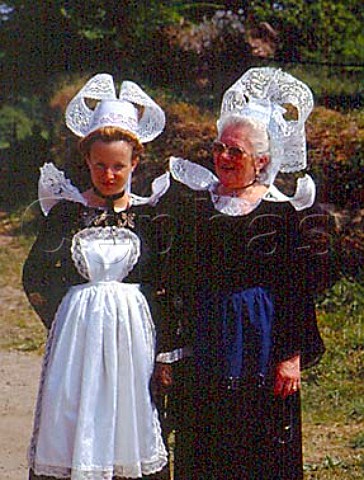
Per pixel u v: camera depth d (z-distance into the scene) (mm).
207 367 4078
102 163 4125
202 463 4172
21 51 18109
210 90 15641
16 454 6777
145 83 16172
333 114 12695
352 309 10469
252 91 4258
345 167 11656
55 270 4160
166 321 4195
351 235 11117
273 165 4156
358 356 9125
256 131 4105
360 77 15945
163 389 4172
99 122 4164
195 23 17016
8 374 9164
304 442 6957
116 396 4012
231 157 4102
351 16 17547
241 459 4121
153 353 4125
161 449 4113
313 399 8000
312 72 16297
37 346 10289
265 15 16734
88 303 4059
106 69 17234
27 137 19109
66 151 13539
